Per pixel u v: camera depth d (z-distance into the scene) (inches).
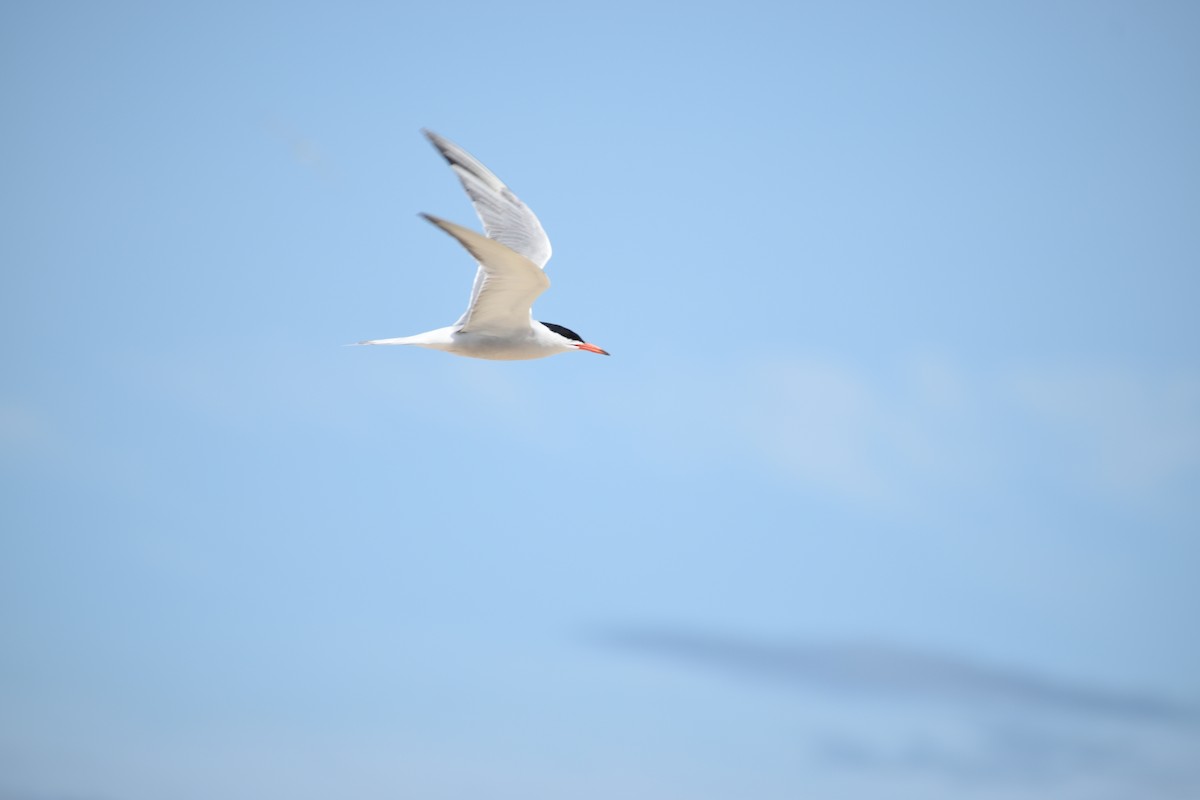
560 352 583.5
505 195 616.7
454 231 456.8
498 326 562.6
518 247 595.5
